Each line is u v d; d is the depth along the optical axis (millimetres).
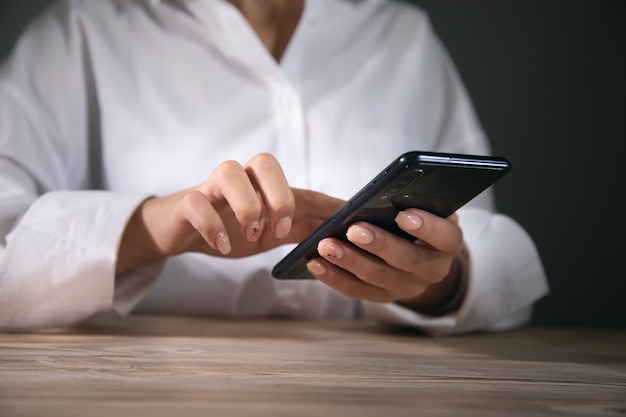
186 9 1266
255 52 1204
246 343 717
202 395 406
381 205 643
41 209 820
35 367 502
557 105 2357
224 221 752
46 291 790
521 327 1124
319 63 1280
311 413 364
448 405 407
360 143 1241
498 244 1009
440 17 2338
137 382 446
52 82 1205
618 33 2367
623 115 2359
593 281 2336
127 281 859
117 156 1201
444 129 1376
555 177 2346
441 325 907
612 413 403
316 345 727
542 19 2357
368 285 799
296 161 1192
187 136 1190
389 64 1324
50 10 1302
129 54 1236
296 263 762
